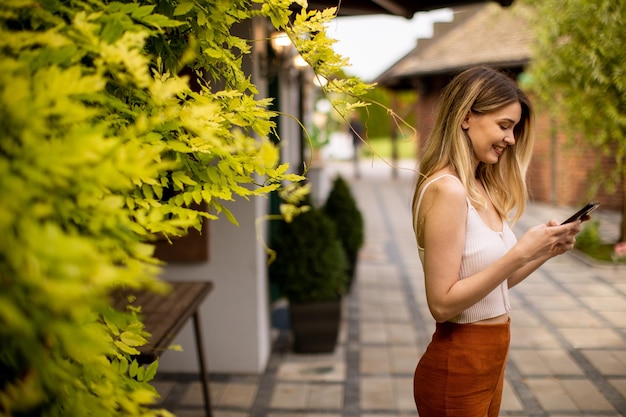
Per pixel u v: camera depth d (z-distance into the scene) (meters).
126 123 1.66
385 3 4.10
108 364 1.50
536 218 12.08
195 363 4.94
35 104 1.05
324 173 10.78
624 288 7.24
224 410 4.30
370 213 13.55
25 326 0.93
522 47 14.23
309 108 12.60
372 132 29.75
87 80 1.09
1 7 1.22
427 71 16.03
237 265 4.84
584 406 4.27
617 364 4.99
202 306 4.92
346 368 5.01
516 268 1.95
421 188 2.12
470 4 4.70
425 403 2.16
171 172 1.85
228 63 1.93
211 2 1.82
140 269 1.13
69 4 1.44
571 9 7.29
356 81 2.03
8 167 1.00
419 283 7.73
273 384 4.72
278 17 1.96
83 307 0.99
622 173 9.05
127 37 1.30
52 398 1.34
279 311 6.43
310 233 5.21
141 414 1.37
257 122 1.95
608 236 10.06
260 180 4.84
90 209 1.18
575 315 6.27
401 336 5.77
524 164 2.28
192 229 4.77
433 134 2.17
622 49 6.80
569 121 8.34
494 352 2.11
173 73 1.81
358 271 8.39
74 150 1.02
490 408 2.24
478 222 2.08
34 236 0.91
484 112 2.09
